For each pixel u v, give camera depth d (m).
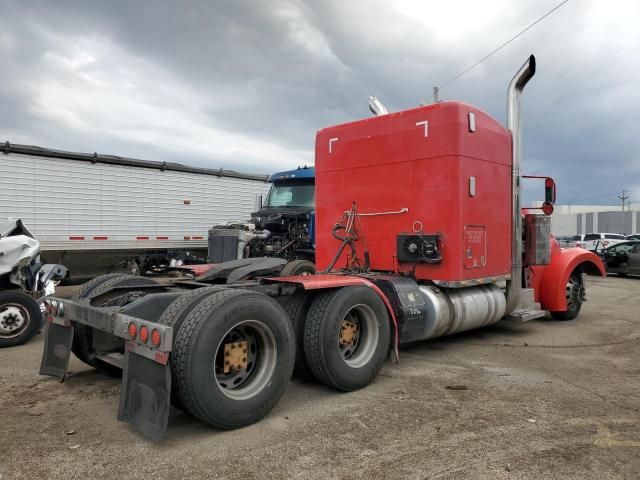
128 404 3.60
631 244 17.25
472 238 5.90
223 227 12.69
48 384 4.84
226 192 16.11
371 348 4.84
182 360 3.42
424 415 4.02
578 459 3.24
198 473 3.06
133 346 3.60
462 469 3.10
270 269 5.42
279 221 11.01
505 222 6.53
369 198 6.46
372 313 4.84
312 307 4.56
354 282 4.75
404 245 5.97
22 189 11.96
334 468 3.12
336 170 6.86
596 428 3.75
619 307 10.12
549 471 3.08
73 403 4.30
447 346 6.50
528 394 4.55
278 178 11.54
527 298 7.24
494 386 4.79
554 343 6.68
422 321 5.51
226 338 3.84
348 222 6.65
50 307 4.85
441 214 5.79
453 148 5.70
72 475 3.02
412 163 6.05
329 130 6.96
